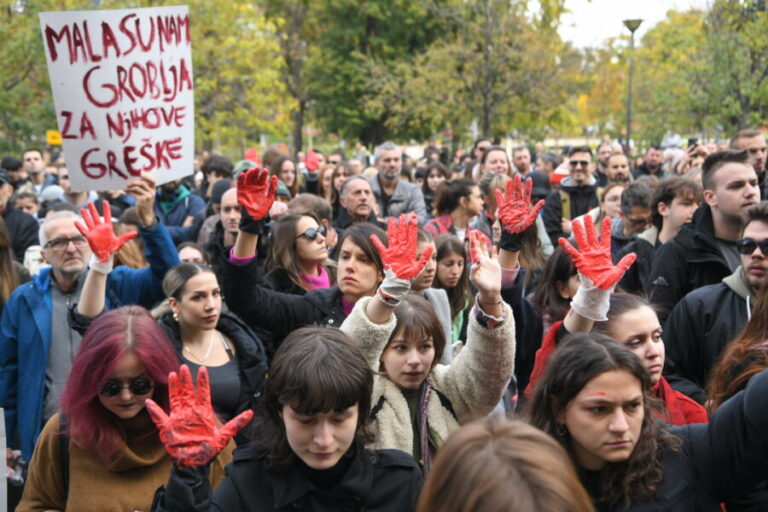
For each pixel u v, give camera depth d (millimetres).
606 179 13453
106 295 5070
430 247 3371
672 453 2734
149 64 5164
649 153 15609
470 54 27484
